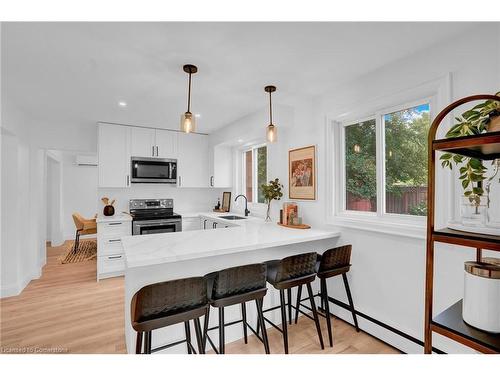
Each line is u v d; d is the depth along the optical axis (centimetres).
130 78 239
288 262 190
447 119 176
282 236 235
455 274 172
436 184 180
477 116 117
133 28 162
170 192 493
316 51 191
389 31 166
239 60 204
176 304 142
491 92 155
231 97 291
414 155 212
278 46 183
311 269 202
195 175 487
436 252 182
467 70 166
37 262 383
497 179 151
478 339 91
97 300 306
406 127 217
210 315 212
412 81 196
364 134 255
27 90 269
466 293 102
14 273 324
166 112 351
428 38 174
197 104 317
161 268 186
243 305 213
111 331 237
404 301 203
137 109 338
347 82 248
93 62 208
